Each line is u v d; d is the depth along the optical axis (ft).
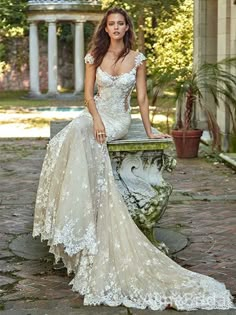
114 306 15.94
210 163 38.32
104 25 18.01
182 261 19.49
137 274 16.52
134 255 16.70
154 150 18.80
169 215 25.21
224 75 38.37
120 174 18.79
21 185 32.04
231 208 26.48
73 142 17.39
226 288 17.22
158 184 19.03
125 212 17.02
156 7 74.59
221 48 41.98
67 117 68.69
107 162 17.57
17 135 53.88
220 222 24.13
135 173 18.92
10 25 96.32
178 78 39.68
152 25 82.84
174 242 21.40
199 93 39.42
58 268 19.01
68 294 16.85
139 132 20.35
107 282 16.47
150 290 16.24
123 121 18.35
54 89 93.56
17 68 106.52
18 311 15.72
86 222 16.87
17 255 20.31
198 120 48.55
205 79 39.06
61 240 16.76
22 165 38.52
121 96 18.22
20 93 103.55
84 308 15.87
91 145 17.54
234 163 36.06
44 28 106.11
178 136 39.96
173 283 16.31
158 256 16.93
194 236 22.22
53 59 92.73
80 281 16.89
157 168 19.12
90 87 18.04
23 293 17.01
